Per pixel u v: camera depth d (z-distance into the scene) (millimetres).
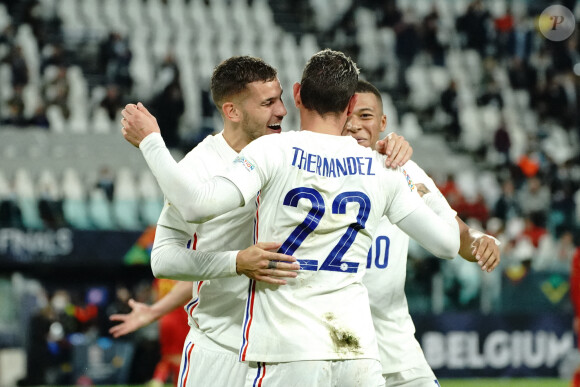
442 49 58156
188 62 53188
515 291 36188
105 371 34000
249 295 9852
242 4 59562
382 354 12555
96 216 39281
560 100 56312
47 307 34469
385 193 10055
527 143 52125
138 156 46188
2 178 42375
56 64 49656
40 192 38531
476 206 43156
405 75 56750
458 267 35562
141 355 34156
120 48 50625
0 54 48469
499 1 63219
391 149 10281
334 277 9602
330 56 10055
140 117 9758
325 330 9422
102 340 34281
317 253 9594
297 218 9570
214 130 47406
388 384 12711
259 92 10961
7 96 46781
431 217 10133
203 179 11102
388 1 58844
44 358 33875
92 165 44688
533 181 45562
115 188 41750
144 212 40562
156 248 10781
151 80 50812
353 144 10062
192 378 11656
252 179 9461
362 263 9922
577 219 44875
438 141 53625
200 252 10195
